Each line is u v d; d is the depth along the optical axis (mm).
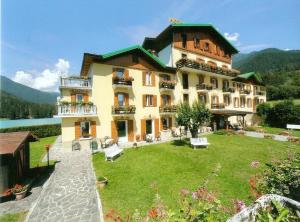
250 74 38000
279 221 2895
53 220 6977
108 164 13219
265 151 15820
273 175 7070
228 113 27844
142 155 15016
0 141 9633
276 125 35469
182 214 4410
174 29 26078
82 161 14359
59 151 17906
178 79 25891
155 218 4645
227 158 13859
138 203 7918
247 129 30328
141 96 22375
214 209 4398
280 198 3492
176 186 9336
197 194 5211
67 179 10875
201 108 18250
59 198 8656
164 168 11969
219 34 30688
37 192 9430
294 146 17656
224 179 10008
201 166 12211
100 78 19672
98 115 19406
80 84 19438
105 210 7523
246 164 12461
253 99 39656
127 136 21531
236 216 3111
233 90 32406
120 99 21281
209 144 18578
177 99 25594
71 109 17906
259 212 3285
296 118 32375
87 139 18734
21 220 7027
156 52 28672
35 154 17250
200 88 27594
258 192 6441
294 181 6520
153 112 23266
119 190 9227
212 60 30516
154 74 23656
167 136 24047
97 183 9578
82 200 8438
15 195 8727
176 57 26016
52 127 31141
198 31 28828
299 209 3158
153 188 9148
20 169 10867
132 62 21875
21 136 10688
